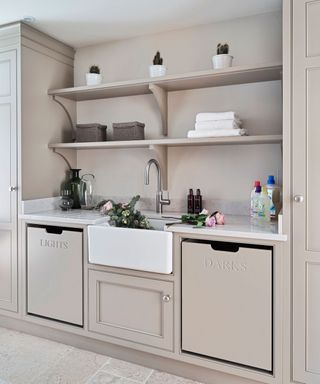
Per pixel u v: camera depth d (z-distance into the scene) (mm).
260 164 2164
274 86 2107
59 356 2027
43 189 2428
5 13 2062
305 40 1528
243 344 1644
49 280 2164
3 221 2328
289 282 1569
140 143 2178
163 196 2426
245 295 1628
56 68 2514
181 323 1779
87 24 2236
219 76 2004
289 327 1574
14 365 1920
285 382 1587
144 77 2449
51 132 2494
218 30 2229
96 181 2672
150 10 2051
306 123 1539
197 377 1802
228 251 1703
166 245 1742
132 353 1964
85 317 2053
